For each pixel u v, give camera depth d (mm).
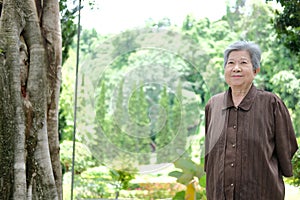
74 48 5980
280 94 9172
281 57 9148
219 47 8594
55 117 3199
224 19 8648
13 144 2941
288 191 6246
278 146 3197
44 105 3080
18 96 2967
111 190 5684
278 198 3182
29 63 3074
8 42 2992
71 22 5691
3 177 2914
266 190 3141
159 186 5039
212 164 3279
